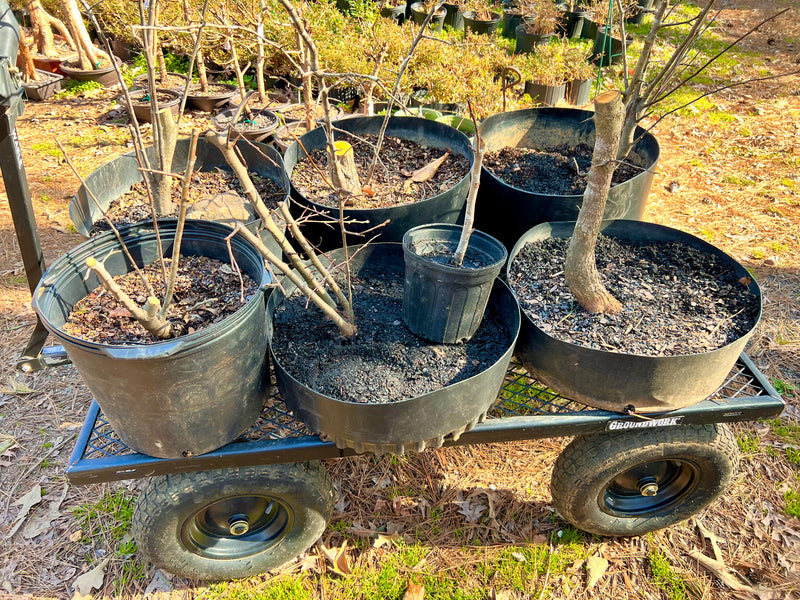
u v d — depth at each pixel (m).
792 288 3.81
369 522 2.54
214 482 1.96
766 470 2.78
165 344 1.59
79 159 5.04
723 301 2.33
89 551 2.43
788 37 8.08
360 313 2.32
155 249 2.26
